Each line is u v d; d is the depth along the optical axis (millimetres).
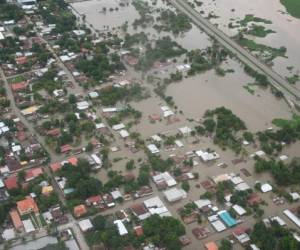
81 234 109500
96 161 130625
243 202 120688
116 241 105562
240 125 150875
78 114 148500
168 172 129875
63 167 126000
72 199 117875
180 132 145750
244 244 110500
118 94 158250
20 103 152625
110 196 119812
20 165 128250
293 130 150625
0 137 138500
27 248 105062
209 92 170000
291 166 136375
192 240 111000
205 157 135875
